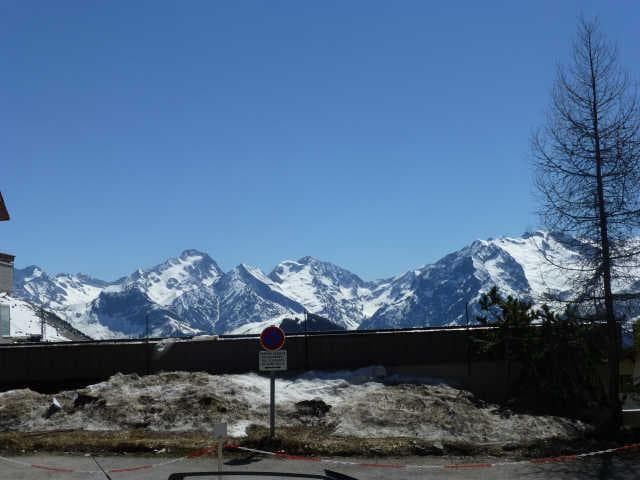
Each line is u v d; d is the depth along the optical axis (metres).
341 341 30.52
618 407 23.64
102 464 18.53
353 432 22.28
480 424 23.11
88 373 30.69
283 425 23.41
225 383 26.95
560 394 26.25
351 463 18.80
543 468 18.50
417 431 22.38
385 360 30.31
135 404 24.31
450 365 29.98
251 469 18.00
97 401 24.55
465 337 30.12
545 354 26.98
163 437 21.36
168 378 27.38
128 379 27.27
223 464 18.48
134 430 22.64
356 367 30.27
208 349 30.83
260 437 20.56
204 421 23.27
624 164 23.36
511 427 23.02
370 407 24.08
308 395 27.02
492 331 28.62
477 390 29.41
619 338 24.97
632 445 20.77
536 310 27.41
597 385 26.20
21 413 24.05
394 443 20.36
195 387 25.77
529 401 26.81
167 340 31.61
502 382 29.25
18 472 17.73
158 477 17.17
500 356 29.38
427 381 28.72
